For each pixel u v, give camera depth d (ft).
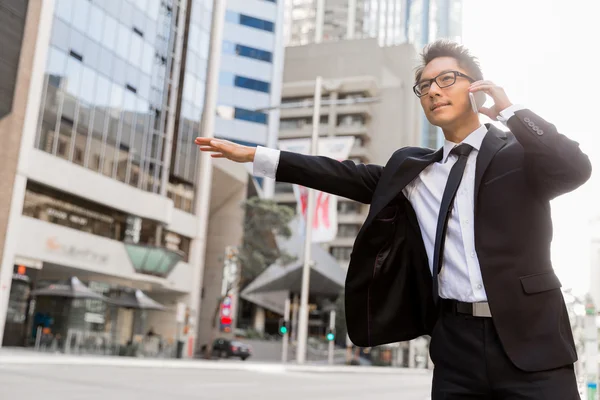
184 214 128.98
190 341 124.16
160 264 113.70
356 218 262.88
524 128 6.05
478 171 6.46
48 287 89.20
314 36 394.93
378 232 6.98
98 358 78.59
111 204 105.09
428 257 6.86
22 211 90.38
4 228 84.79
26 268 90.12
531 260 6.19
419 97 7.14
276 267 148.25
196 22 132.46
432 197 6.86
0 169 84.89
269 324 230.07
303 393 44.52
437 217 6.75
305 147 90.89
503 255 6.18
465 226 6.45
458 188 6.59
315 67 293.23
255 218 139.03
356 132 268.41
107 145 105.40
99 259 102.83
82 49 99.25
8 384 36.29
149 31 115.85
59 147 95.40
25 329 90.38
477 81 6.53
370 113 272.92
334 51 294.46
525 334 6.00
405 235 7.09
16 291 88.99
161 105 119.14
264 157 7.32
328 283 176.65
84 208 102.06
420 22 465.06
